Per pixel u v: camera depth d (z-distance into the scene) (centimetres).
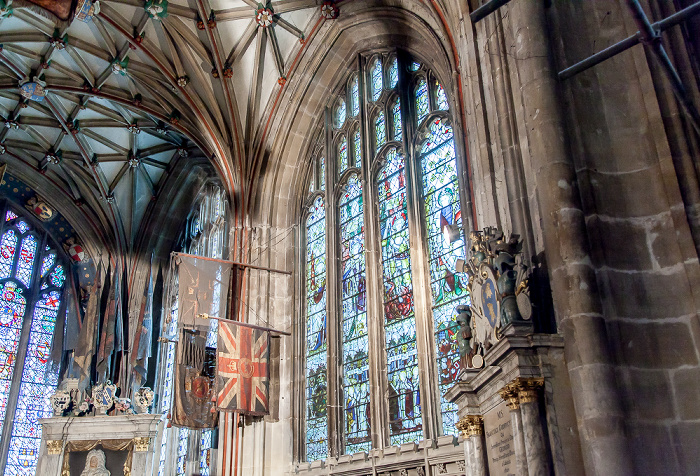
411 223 1719
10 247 2720
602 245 866
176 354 1859
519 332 837
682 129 894
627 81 954
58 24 1681
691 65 932
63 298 2734
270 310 2052
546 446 791
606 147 926
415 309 1622
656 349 821
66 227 2823
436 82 1831
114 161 2677
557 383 812
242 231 2152
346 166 2047
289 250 2147
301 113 2191
